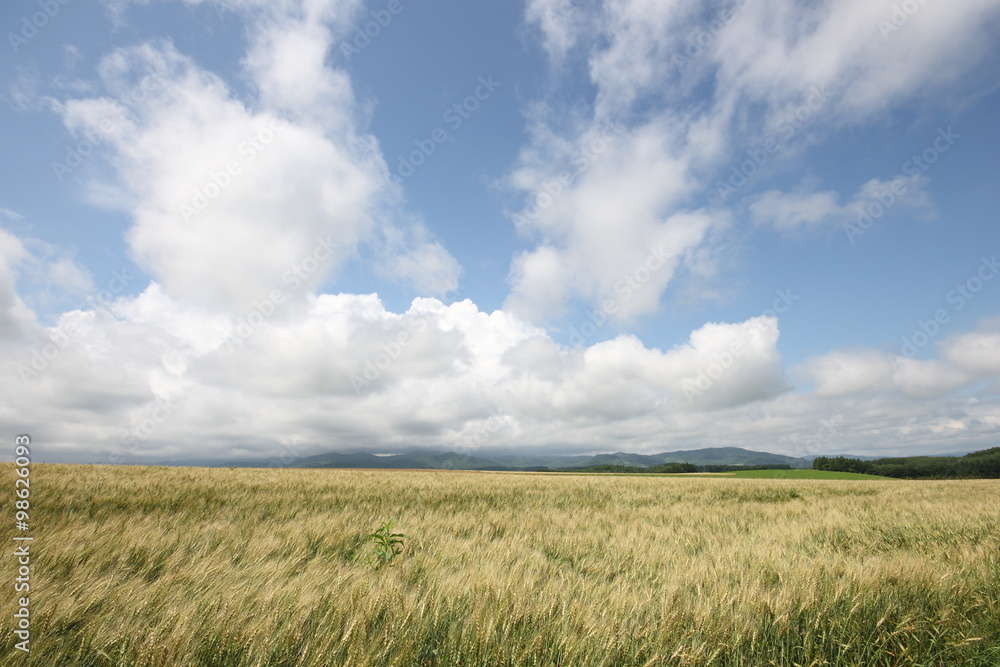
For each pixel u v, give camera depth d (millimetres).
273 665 2328
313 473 23609
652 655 2639
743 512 10758
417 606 2947
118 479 12742
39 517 5961
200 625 2535
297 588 3225
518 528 7254
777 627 3086
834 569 4262
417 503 10734
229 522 6336
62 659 2359
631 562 5172
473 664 2451
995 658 2938
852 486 25938
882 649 2957
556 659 2539
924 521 8547
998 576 4117
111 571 3645
